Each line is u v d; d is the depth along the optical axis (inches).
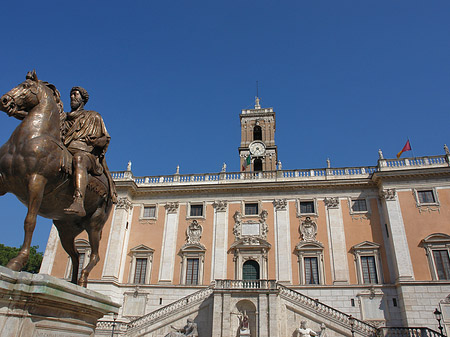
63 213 235.1
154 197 1456.7
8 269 162.4
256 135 1988.2
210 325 995.9
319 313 958.4
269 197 1380.4
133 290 1280.8
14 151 201.2
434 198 1242.6
